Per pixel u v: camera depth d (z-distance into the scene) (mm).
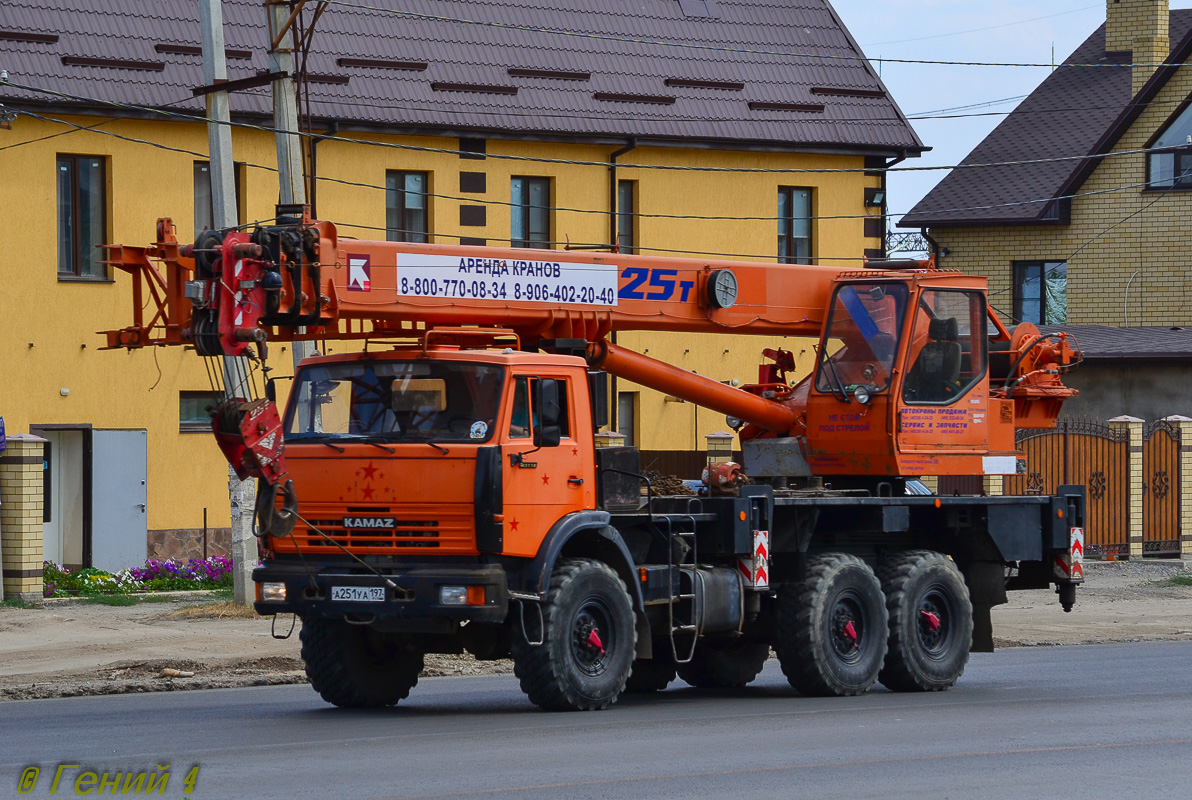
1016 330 23781
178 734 16297
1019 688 21578
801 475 22453
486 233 42875
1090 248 57156
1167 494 43000
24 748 15242
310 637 18875
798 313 22266
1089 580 38906
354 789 12875
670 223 45344
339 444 17797
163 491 38469
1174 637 30031
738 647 22188
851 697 20562
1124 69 61125
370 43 42312
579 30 45781
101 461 37656
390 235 41875
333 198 40875
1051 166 58656
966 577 23109
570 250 20297
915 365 21969
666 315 21047
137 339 17891
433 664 24609
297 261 17438
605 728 16719
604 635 18078
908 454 21781
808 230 47531
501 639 18641
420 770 13844
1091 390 51125
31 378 36906
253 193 39594
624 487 18703
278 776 13508
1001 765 14461
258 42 40688
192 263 17734
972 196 58938
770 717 17938
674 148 45281
